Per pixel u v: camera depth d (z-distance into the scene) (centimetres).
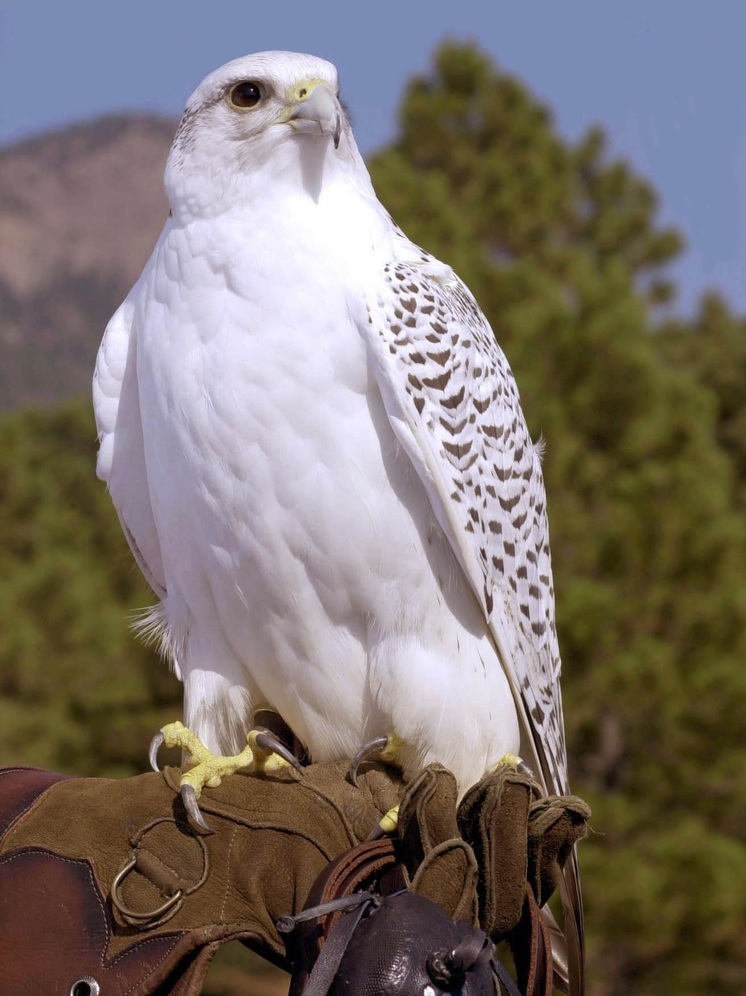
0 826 468
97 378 563
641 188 3148
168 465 516
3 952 448
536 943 441
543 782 588
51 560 1919
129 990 433
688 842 1525
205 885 457
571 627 1491
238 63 539
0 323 8269
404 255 559
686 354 2884
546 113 2986
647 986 1691
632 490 1592
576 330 1697
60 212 9756
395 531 505
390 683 518
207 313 502
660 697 1527
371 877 445
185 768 493
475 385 553
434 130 2859
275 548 504
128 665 1808
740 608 1561
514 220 2773
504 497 565
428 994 376
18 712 1745
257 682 552
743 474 2633
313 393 495
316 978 385
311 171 516
